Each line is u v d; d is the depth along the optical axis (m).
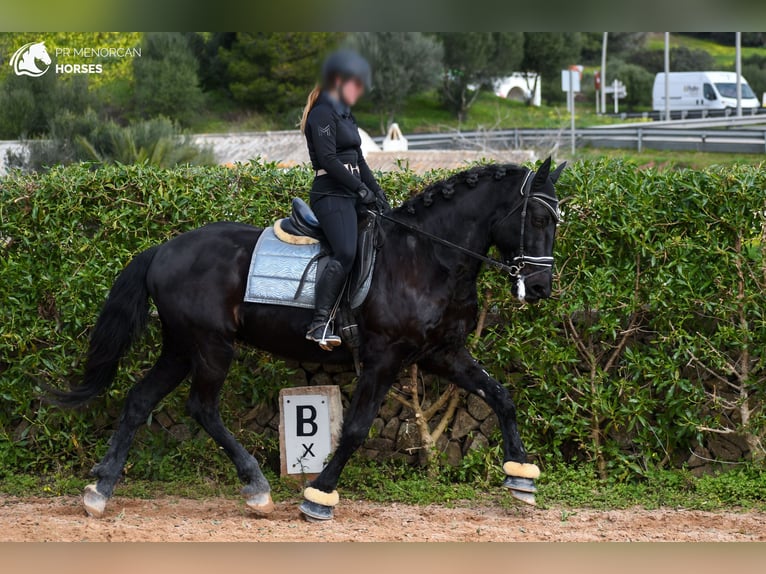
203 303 7.62
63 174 9.20
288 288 7.55
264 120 51.81
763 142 38.28
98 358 7.79
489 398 7.93
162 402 9.15
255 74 52.16
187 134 29.55
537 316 8.90
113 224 9.02
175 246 7.84
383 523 7.64
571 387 8.82
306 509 7.61
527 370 8.84
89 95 36.19
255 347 8.02
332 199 7.42
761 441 8.73
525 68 73.88
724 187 8.58
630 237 8.66
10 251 9.22
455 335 7.66
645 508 8.23
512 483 7.91
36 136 31.48
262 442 9.23
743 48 87.00
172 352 8.04
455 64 66.00
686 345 8.71
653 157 39.28
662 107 65.06
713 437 8.98
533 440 8.99
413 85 59.81
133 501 8.39
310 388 8.73
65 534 7.00
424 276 7.52
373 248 7.53
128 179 9.09
